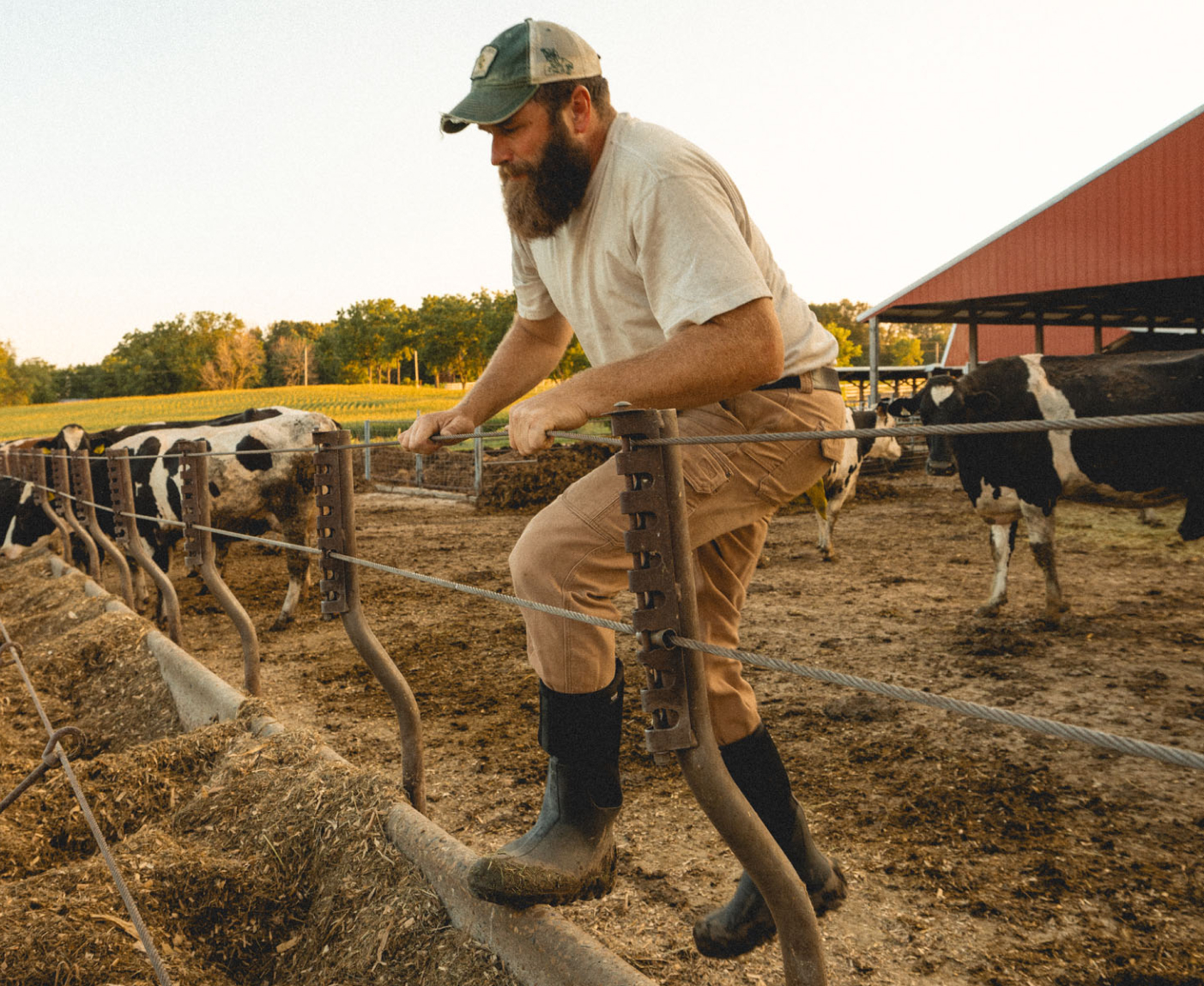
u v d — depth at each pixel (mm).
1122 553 7789
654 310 1498
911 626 5547
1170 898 2410
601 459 14055
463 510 13656
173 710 3912
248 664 3811
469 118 1500
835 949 2254
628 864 2705
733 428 1602
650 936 2330
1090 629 5262
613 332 1669
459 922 1830
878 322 16328
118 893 2035
